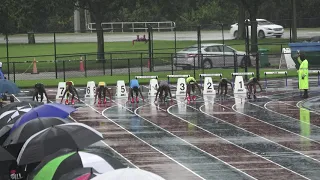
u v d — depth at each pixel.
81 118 62.09
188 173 38.84
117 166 26.09
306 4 161.50
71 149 28.77
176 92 80.00
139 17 186.12
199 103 72.44
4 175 33.72
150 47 104.62
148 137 51.34
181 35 171.25
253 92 78.62
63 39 170.38
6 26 110.25
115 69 113.75
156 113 64.94
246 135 51.56
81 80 97.75
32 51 139.62
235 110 66.19
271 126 55.69
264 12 179.25
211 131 53.69
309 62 103.62
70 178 23.48
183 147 47.03
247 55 93.00
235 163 41.34
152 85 79.62
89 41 163.12
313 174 37.97
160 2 133.62
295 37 114.69
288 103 71.06
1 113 44.94
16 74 110.31
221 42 145.12
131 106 70.75
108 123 58.84
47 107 40.53
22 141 34.53
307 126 55.38
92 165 25.78
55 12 124.44
